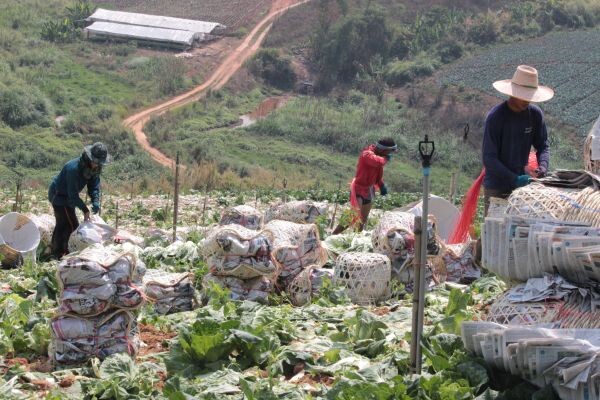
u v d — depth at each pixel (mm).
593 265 5977
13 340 7629
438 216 12547
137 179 48719
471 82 83062
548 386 5652
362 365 6715
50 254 14023
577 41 92188
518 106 9625
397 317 8188
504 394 5715
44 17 93688
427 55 89438
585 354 5543
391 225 10188
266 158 64562
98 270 6969
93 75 79938
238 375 6441
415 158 64562
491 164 9609
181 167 59406
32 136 63094
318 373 6695
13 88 68188
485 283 9617
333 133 70188
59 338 7012
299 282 9578
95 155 13031
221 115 75000
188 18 101625
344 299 9234
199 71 85250
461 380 5871
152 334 8133
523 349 5668
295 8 100750
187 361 6781
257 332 7012
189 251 12547
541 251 6223
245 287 9312
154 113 73312
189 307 9086
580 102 74938
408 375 6211
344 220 14625
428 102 79562
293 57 91188
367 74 86688
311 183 47844
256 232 9375
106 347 7043
